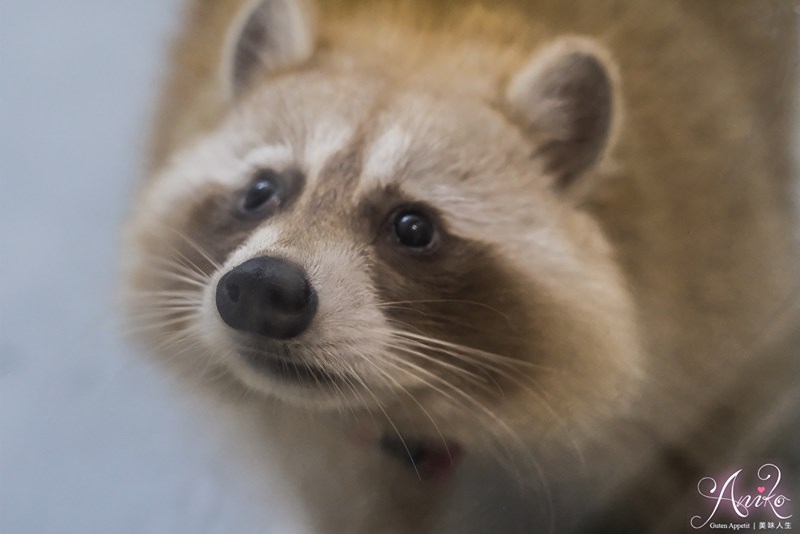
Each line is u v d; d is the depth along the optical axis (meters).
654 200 1.10
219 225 1.09
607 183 1.09
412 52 1.10
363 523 1.11
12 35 1.18
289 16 1.10
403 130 1.07
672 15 1.12
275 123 1.09
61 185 1.16
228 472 1.13
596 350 1.09
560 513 1.10
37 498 1.12
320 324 1.06
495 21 1.11
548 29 1.11
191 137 1.12
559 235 1.08
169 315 1.10
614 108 1.08
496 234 1.08
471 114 1.08
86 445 1.13
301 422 1.10
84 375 1.13
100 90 1.17
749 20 1.13
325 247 1.06
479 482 1.10
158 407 1.13
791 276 1.12
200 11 1.16
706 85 1.12
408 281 1.07
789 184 1.13
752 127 1.12
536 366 1.08
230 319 1.06
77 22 1.18
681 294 1.10
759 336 1.11
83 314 1.14
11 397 1.13
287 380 1.07
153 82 1.16
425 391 1.08
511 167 1.08
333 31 1.11
